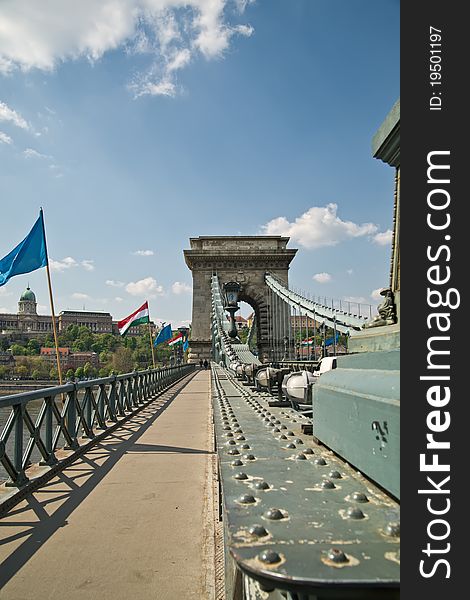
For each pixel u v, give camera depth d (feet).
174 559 11.24
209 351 179.93
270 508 4.63
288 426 9.85
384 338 6.50
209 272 189.37
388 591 3.14
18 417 16.52
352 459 5.84
